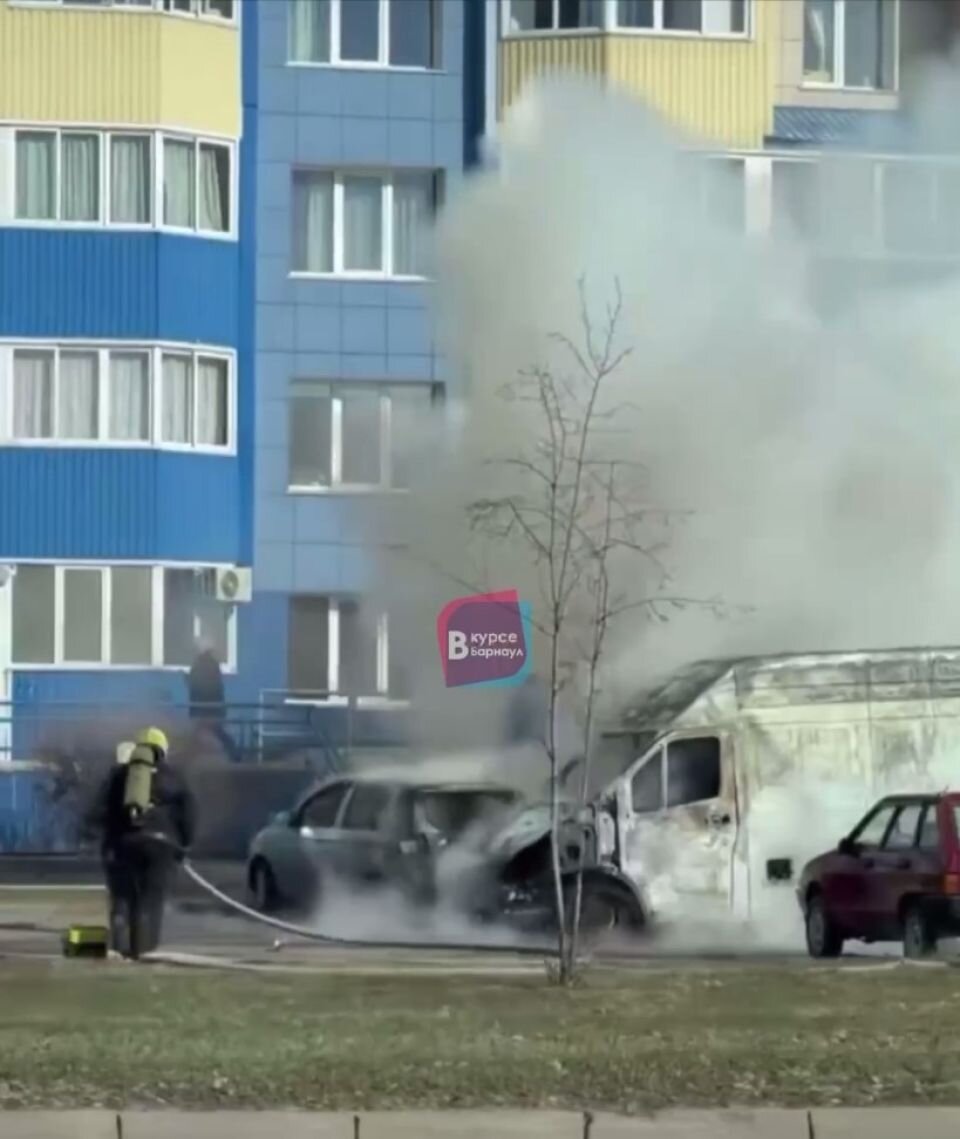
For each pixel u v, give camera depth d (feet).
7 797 339.36
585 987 170.71
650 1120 120.26
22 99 357.61
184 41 362.53
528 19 369.71
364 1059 133.49
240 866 316.40
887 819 226.38
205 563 360.28
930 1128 121.19
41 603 354.95
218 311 364.38
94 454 355.97
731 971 185.37
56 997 163.63
